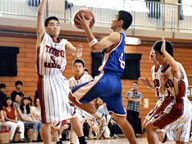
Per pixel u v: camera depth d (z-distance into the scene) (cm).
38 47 434
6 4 1127
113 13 1282
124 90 1296
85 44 1256
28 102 984
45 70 437
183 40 1335
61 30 1142
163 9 1356
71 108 459
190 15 1420
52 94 439
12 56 1141
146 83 477
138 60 1316
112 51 398
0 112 926
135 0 1293
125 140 943
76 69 636
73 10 1217
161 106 407
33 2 1166
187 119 402
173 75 395
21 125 938
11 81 1149
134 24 1266
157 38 1298
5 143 889
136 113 1128
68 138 969
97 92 392
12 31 1144
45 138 439
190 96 1170
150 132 402
